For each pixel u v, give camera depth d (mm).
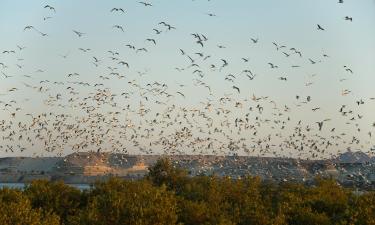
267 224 48094
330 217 53094
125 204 44250
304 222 50469
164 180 80062
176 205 49281
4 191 52469
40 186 58375
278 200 63000
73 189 60188
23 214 40062
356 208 52406
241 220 49812
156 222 42000
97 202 47625
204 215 49750
